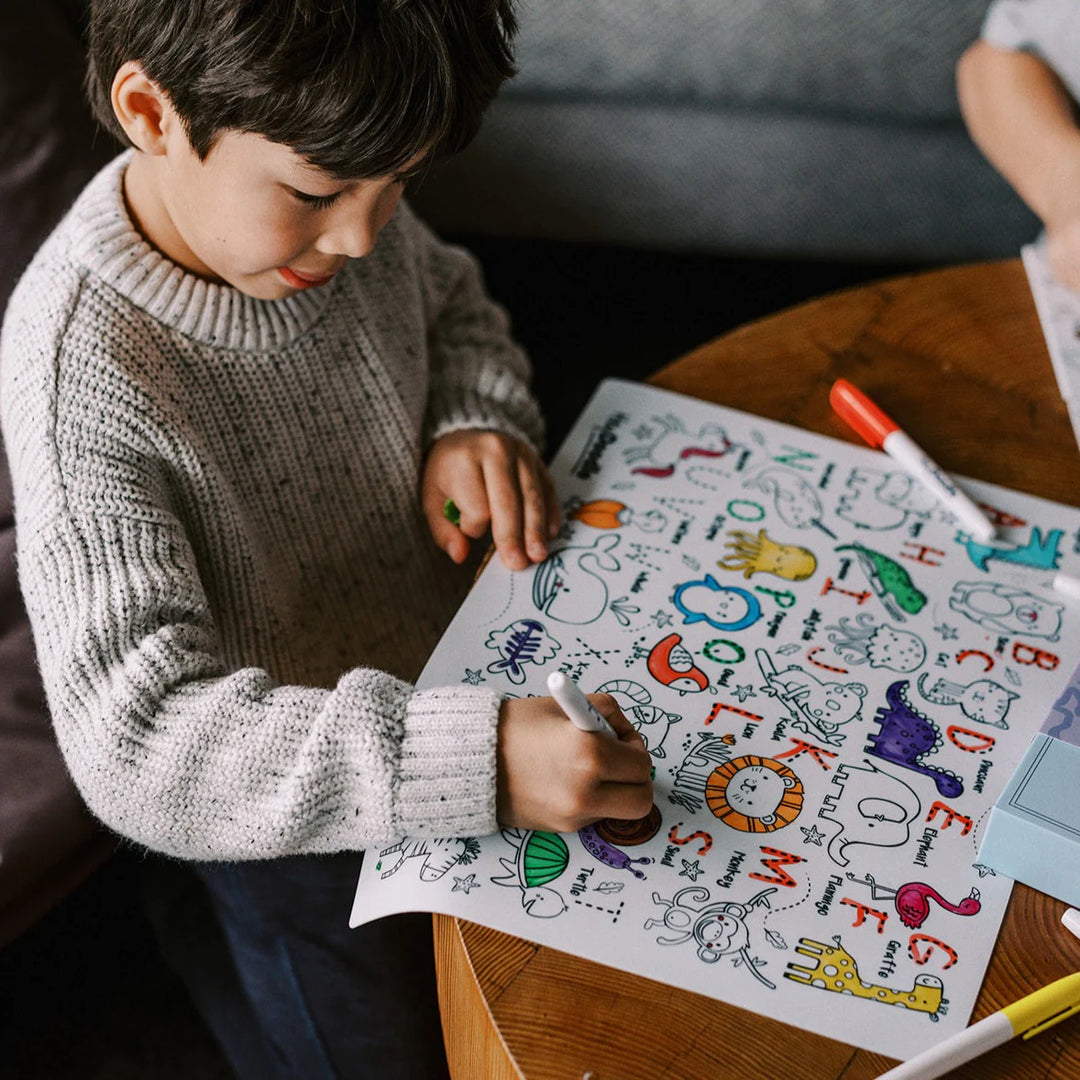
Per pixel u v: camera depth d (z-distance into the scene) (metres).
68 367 0.68
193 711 0.60
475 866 0.55
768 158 1.52
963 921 0.52
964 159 1.50
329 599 0.85
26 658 0.89
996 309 0.86
